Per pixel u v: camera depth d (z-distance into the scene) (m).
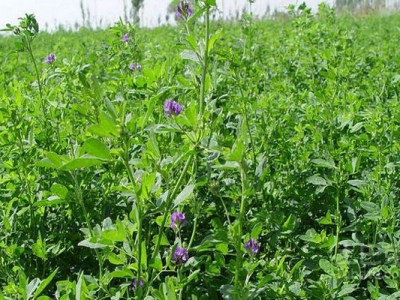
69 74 1.70
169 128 0.92
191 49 1.06
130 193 0.93
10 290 0.97
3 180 1.26
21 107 1.46
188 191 0.93
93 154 0.85
